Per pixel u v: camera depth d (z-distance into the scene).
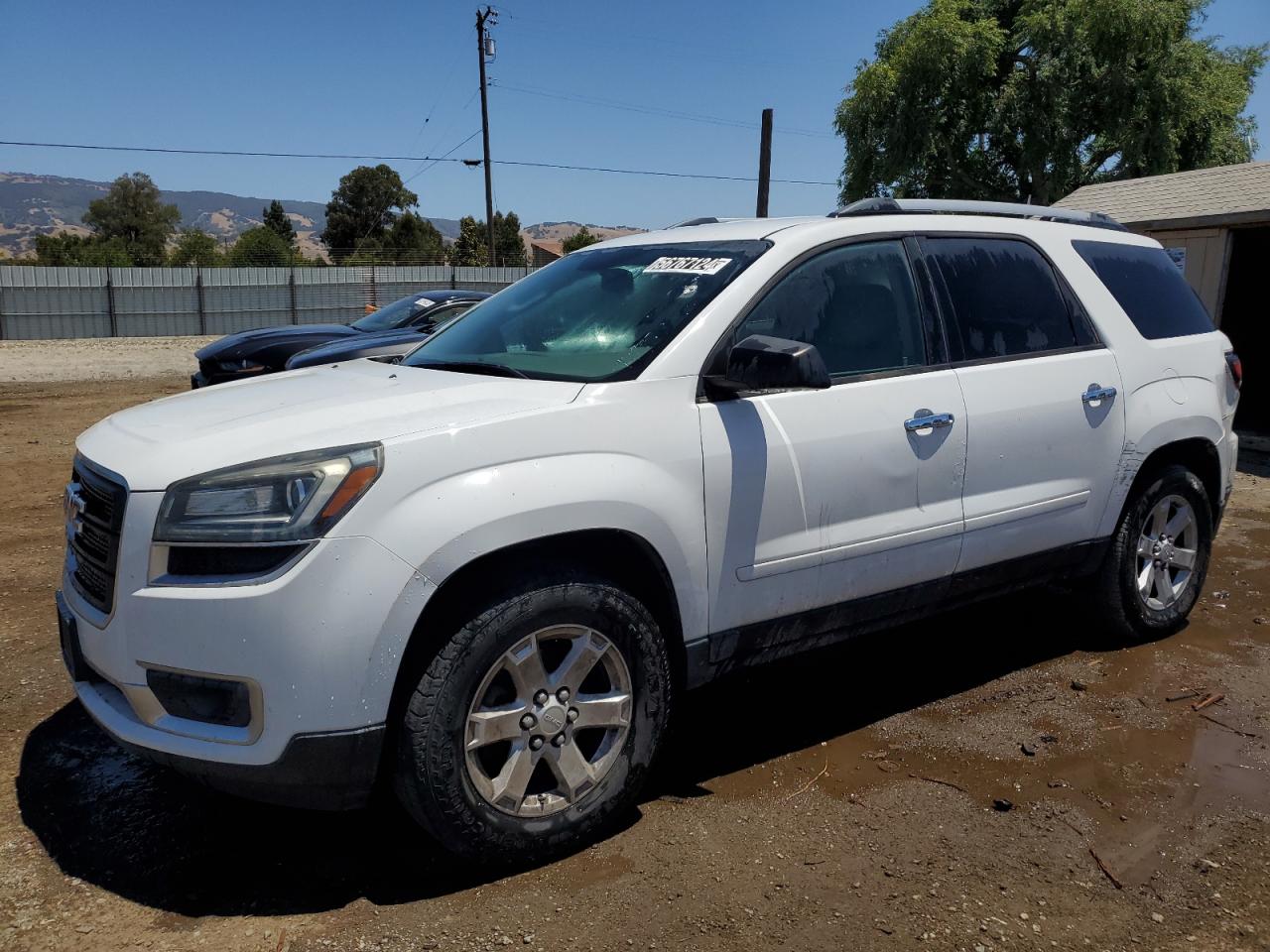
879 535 3.50
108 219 98.38
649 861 2.93
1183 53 25.95
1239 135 30.55
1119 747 3.68
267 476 2.57
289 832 3.08
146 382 19.70
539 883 2.82
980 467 3.78
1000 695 4.14
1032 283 4.16
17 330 33.88
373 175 91.00
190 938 2.56
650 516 2.95
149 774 3.45
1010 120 26.59
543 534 2.75
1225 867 2.92
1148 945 2.58
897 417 3.52
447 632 2.66
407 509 2.60
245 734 2.55
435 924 2.62
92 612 2.80
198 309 36.53
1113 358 4.28
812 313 3.47
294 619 2.49
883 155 27.70
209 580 2.56
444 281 40.38
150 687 2.63
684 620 3.11
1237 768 3.52
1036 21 26.20
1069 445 4.07
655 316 3.30
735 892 2.78
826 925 2.64
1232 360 4.88
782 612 3.34
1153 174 26.53
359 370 3.73
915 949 2.55
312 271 37.97
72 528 3.00
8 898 2.72
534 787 2.98
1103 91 26.52
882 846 3.02
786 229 3.61
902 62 26.56
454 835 2.71
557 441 2.84
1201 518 4.78
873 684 4.26
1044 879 2.86
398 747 2.66
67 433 11.80
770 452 3.22
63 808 3.21
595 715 2.93
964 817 3.19
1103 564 4.50
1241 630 4.92
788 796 3.32
